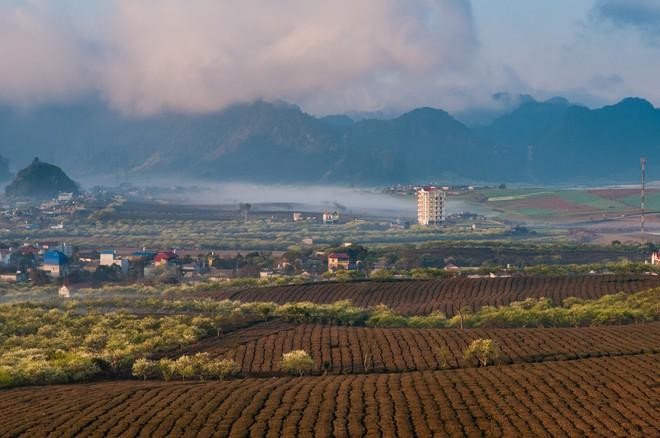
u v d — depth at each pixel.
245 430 123.31
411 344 199.00
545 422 126.12
